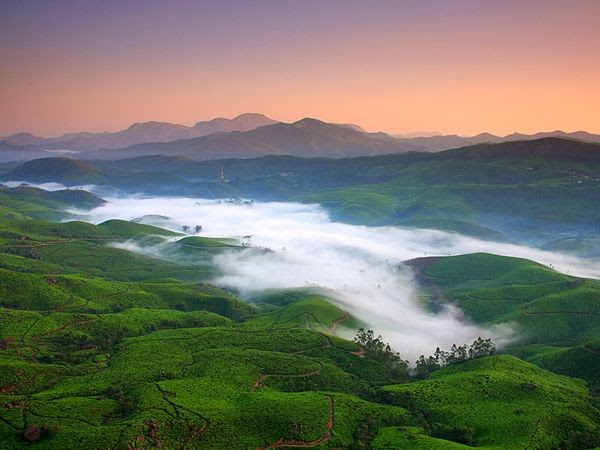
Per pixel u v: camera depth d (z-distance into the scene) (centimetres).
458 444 19025
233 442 18562
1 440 17375
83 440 17288
